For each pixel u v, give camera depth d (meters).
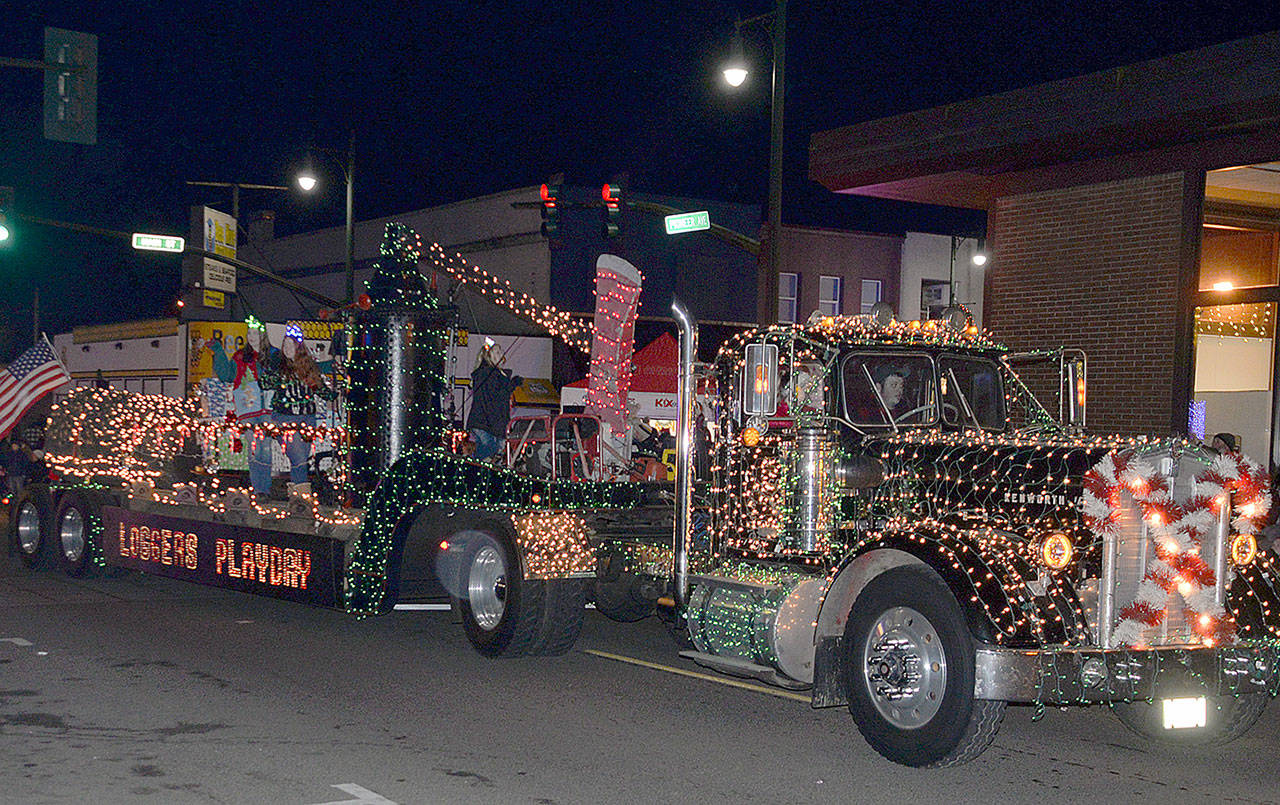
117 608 12.01
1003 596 6.27
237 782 6.12
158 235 23.80
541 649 9.38
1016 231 16.97
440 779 6.26
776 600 7.51
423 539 10.34
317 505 10.98
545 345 32.59
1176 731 7.33
